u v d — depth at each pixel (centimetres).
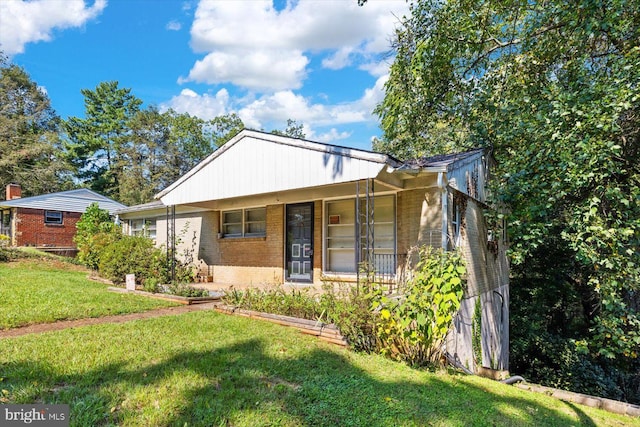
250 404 335
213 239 1229
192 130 3884
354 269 905
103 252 1216
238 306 734
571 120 743
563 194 750
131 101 4269
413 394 414
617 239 692
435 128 1551
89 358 421
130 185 3444
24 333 543
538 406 477
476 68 1253
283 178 805
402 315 541
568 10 850
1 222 2323
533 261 1341
